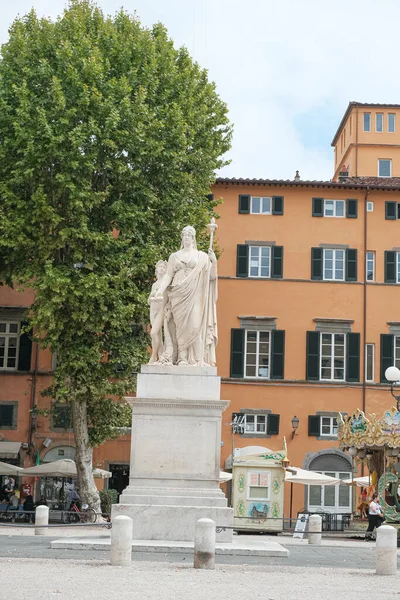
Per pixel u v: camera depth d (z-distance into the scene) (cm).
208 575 1488
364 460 3884
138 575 1445
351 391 5344
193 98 4062
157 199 3734
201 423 1984
